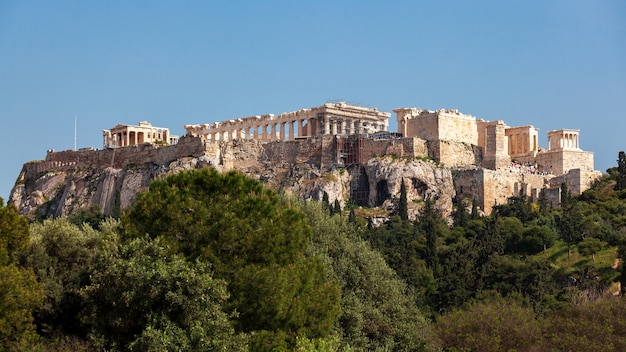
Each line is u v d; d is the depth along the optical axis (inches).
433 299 7308.1
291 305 4229.8
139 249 4207.7
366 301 5374.0
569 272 7819.9
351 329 4990.2
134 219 4446.4
